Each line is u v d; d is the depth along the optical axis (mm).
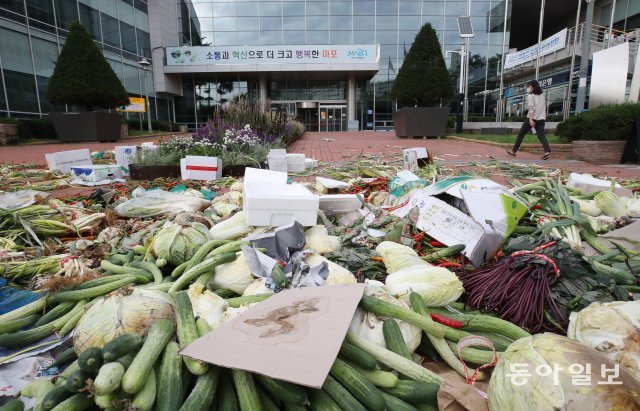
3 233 3275
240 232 2867
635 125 8859
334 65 28625
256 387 1376
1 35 16875
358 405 1294
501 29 31250
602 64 12320
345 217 3539
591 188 4449
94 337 1623
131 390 1238
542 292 2018
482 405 1351
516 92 28859
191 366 1366
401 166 8078
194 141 9266
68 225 3486
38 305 2053
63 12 20312
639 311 1588
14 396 1570
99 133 17469
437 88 18062
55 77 16812
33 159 11109
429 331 1704
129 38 26141
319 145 15508
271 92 32219
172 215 3881
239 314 1683
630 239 2947
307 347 1376
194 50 28516
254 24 31984
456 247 2691
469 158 10070
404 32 31703
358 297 1741
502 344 1764
